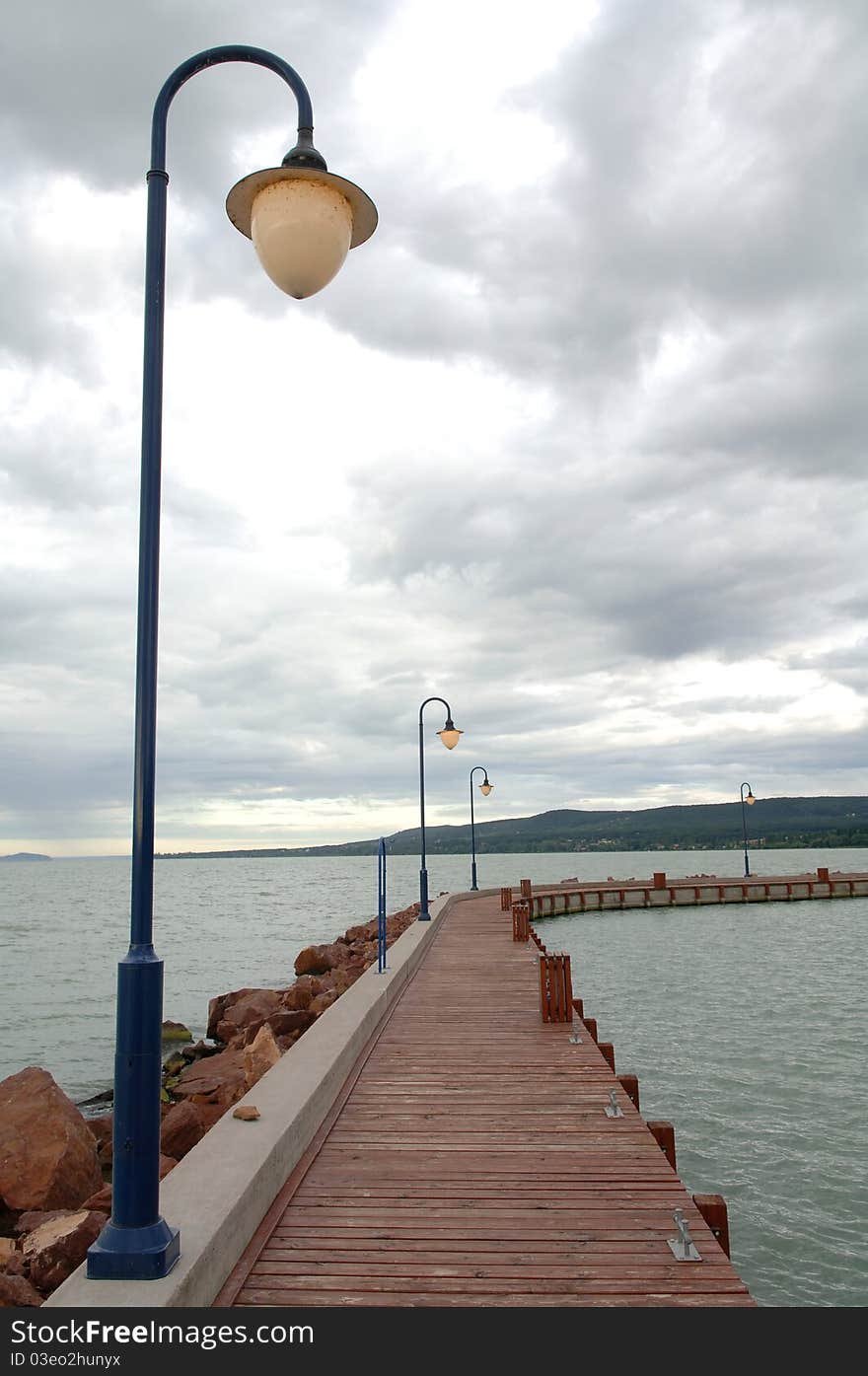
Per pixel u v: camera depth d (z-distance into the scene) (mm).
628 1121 6402
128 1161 3469
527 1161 5531
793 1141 10984
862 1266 7930
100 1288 3271
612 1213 4727
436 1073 7766
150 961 3582
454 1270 4074
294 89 4176
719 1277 4031
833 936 34094
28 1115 8633
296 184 3945
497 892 38281
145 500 3840
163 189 4055
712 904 46312
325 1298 3820
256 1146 4828
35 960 35406
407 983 12820
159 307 3973
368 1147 5797
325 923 51969
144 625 3770
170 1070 15000
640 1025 17875
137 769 3697
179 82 4145
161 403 3916
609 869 152750
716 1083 13562
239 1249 4117
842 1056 15188
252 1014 17328
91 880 168625
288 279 4062
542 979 10016
